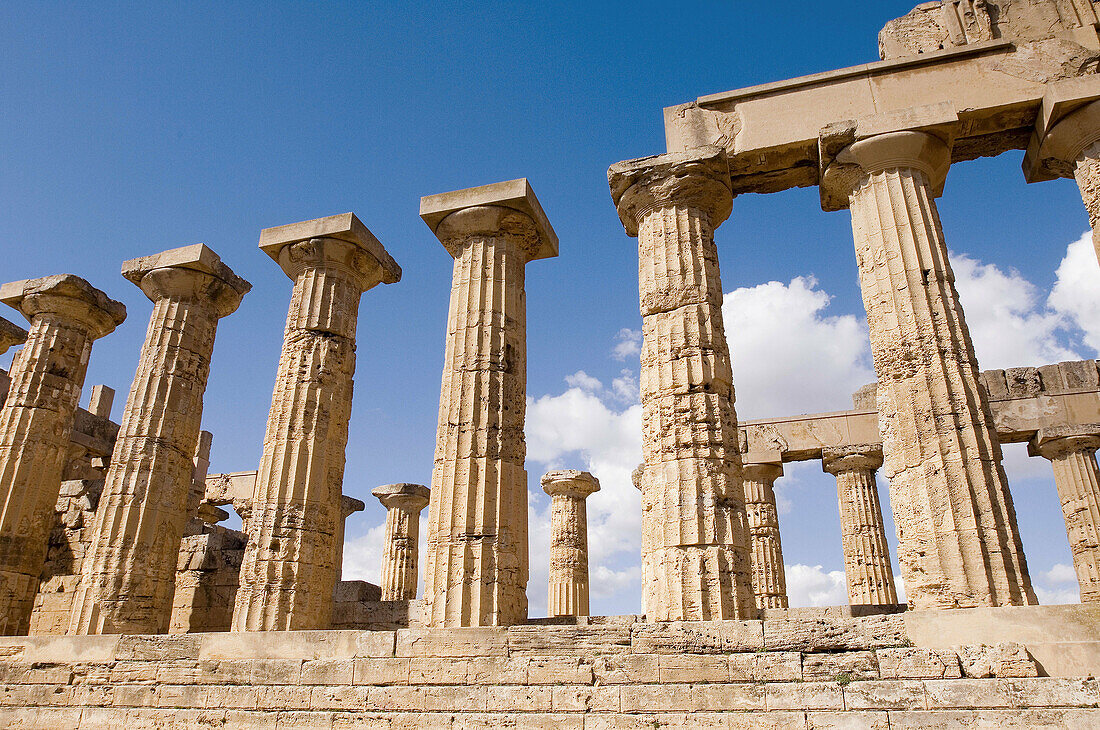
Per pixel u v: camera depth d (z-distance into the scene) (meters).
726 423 11.94
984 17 13.68
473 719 9.05
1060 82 12.23
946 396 10.93
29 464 16.55
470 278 13.80
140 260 16.67
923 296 11.56
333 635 10.91
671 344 12.46
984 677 8.04
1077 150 12.40
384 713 9.48
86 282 18.19
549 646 9.97
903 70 13.41
